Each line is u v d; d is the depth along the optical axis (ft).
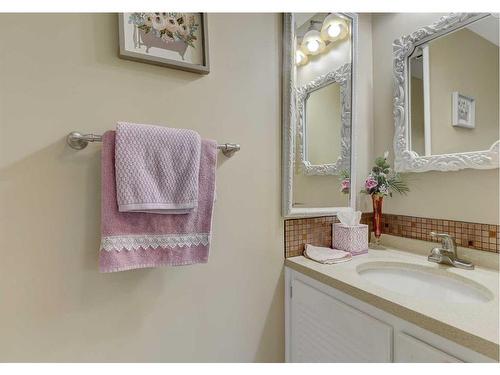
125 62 3.03
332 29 4.42
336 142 4.49
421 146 4.32
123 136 2.66
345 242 4.25
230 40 3.62
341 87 4.51
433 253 3.88
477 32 3.71
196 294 3.44
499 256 3.50
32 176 2.64
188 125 3.34
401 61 4.53
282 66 4.02
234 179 3.66
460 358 2.16
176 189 2.85
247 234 3.77
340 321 3.19
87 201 2.87
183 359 3.38
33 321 2.67
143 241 2.78
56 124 2.72
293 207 4.07
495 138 3.53
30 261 2.64
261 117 3.85
